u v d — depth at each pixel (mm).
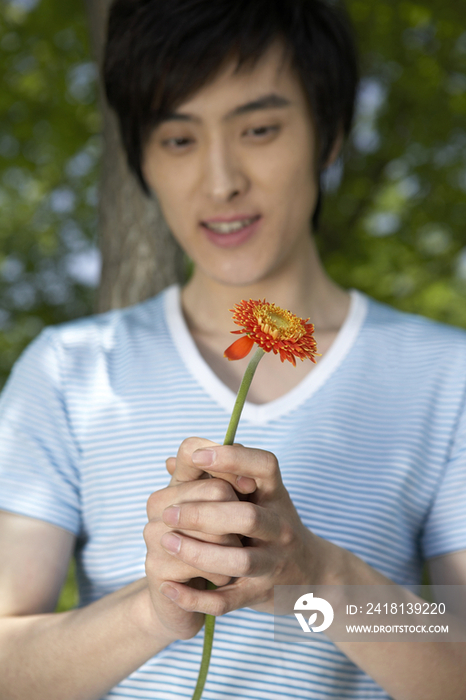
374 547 716
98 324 833
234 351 528
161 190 773
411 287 3000
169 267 1212
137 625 634
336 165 828
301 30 736
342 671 704
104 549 741
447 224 2850
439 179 2766
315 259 820
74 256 3486
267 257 756
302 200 757
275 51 730
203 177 739
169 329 793
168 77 723
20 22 2514
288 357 521
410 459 737
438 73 2480
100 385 780
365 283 2832
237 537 588
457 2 2240
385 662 653
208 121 730
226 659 693
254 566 573
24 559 727
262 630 695
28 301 3438
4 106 2645
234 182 730
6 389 803
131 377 774
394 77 2551
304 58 738
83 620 664
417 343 784
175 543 572
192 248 771
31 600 720
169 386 763
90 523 753
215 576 586
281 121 735
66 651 658
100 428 762
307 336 536
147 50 728
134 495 739
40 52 2570
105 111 1232
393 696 675
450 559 722
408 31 2406
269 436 738
